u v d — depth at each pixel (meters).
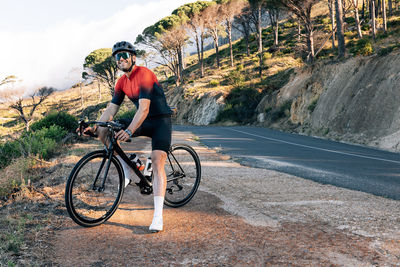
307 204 3.34
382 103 13.41
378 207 3.22
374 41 28.70
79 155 8.19
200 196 3.76
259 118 33.56
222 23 62.19
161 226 2.60
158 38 55.94
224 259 2.04
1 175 5.49
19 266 1.91
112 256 2.12
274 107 31.83
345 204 3.33
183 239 2.40
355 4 37.72
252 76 48.91
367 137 12.97
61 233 2.55
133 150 8.96
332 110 17.61
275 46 59.22
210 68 68.25
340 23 24.69
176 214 3.07
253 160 7.75
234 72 47.94
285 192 4.00
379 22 41.78
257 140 14.45
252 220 2.81
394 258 1.97
